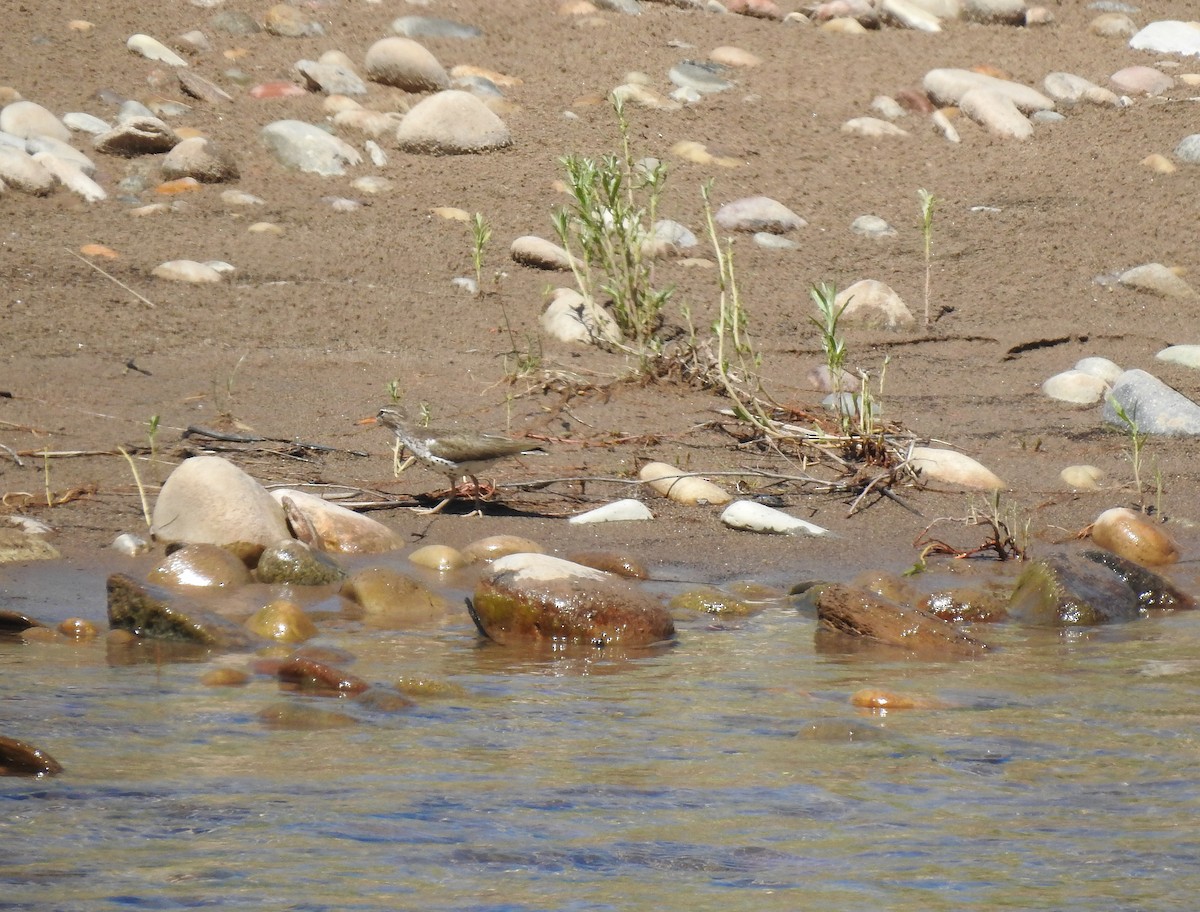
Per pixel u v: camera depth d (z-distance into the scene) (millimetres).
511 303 37375
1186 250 43094
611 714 16578
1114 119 53031
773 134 50688
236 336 34094
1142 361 36062
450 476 25844
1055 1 66062
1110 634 21125
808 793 14078
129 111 46969
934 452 28984
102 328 33656
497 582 20406
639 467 28406
